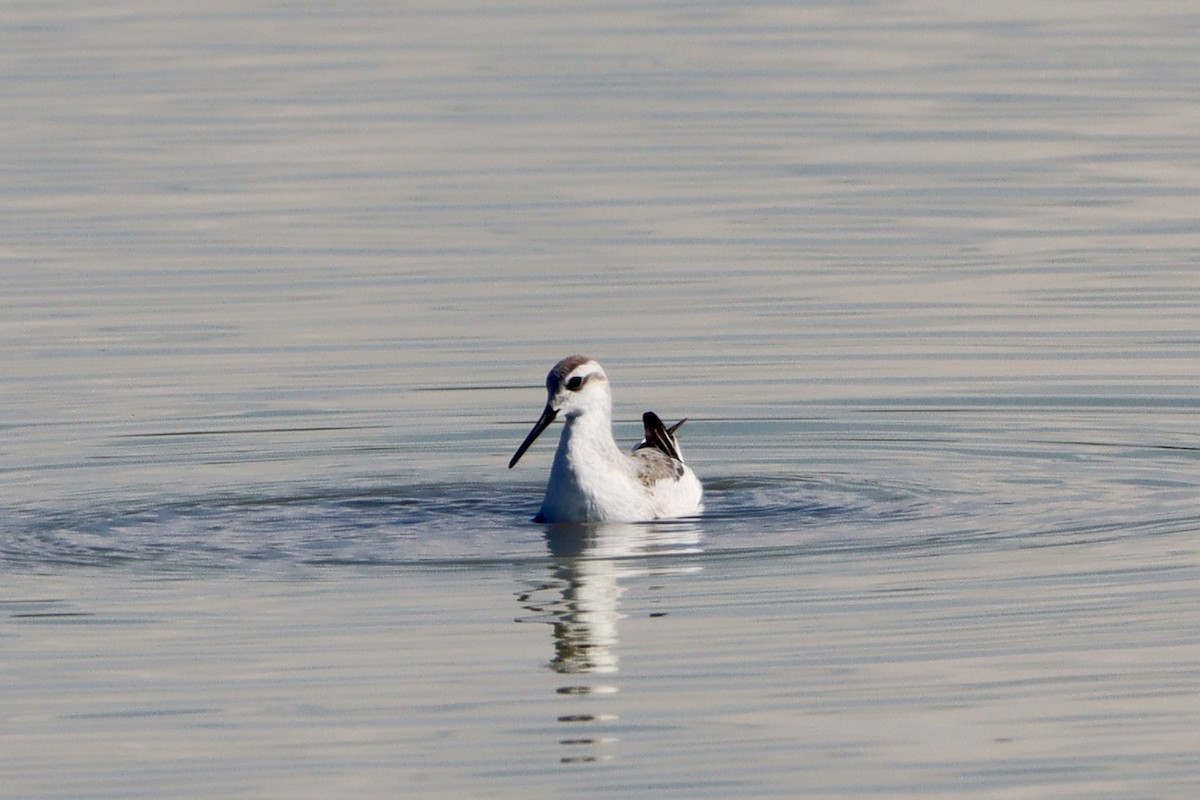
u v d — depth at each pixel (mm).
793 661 16203
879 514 20578
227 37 44438
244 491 21719
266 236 31344
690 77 40656
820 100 38750
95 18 46344
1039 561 18750
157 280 29422
